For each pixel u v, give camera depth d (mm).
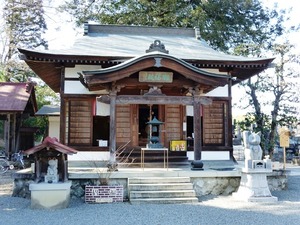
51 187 7840
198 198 9094
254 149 9008
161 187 8922
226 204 8352
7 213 7352
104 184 9078
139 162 11758
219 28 21516
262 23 24516
